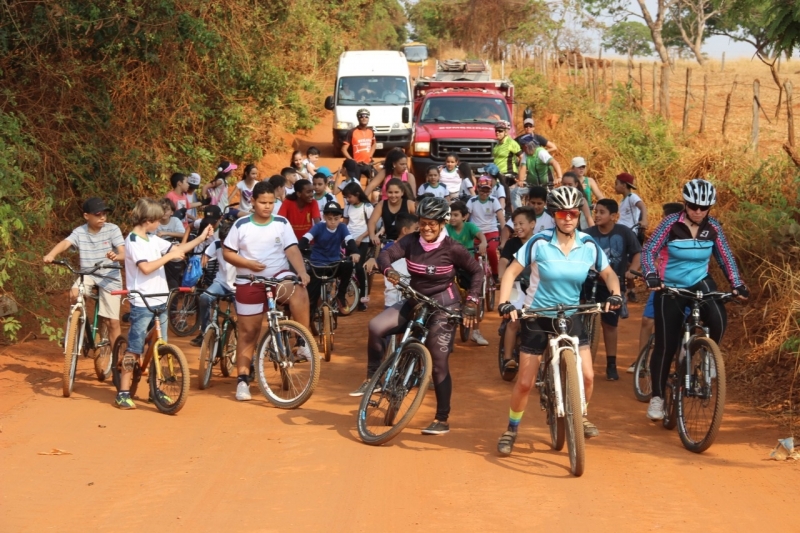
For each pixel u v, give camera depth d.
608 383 9.27
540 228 10.23
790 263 10.85
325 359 10.26
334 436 7.38
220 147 21.33
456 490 6.06
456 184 16.20
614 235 9.26
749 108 28.66
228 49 19.91
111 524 5.44
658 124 21.22
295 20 25.52
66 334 8.65
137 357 8.28
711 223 7.30
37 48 14.46
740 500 5.86
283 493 6.00
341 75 26.11
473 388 9.07
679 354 7.32
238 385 8.60
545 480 6.27
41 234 13.32
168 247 8.29
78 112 15.34
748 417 7.91
